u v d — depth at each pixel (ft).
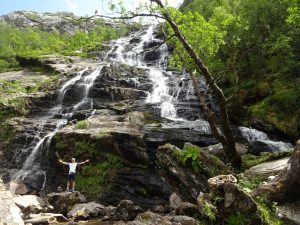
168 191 51.90
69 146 60.23
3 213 32.37
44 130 70.54
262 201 24.84
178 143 56.34
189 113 76.13
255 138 63.10
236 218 22.45
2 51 181.06
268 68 78.54
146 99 85.20
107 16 38.04
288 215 23.38
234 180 23.98
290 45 71.61
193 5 124.88
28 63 127.44
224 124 39.88
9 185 59.72
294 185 24.43
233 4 102.12
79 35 209.77
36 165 64.75
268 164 34.88
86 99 83.15
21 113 79.77
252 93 74.38
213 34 50.11
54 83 93.45
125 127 59.62
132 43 152.76
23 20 326.03
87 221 39.65
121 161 55.88
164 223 30.58
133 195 52.70
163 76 99.66
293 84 68.95
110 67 95.35
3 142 71.10
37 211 43.24
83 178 57.26
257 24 76.02
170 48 126.82
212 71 76.89
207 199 25.17
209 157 35.06
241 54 81.05
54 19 318.04
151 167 55.16
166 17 38.55
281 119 64.64
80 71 97.19
